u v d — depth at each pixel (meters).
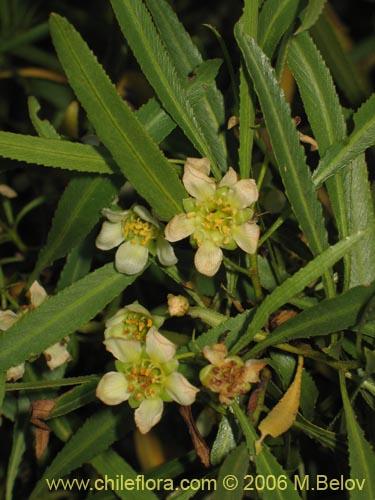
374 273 0.24
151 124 0.24
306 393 0.23
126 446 0.31
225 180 0.22
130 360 0.22
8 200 0.29
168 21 0.25
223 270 0.25
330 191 0.23
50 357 0.25
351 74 0.28
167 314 0.23
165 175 0.22
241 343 0.22
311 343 0.24
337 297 0.22
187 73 0.25
